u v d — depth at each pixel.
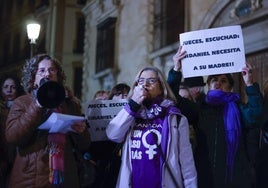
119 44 13.78
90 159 3.66
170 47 10.84
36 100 2.71
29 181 2.78
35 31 9.74
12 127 2.76
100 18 15.30
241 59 3.59
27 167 2.81
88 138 3.16
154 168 3.05
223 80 3.78
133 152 3.12
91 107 3.72
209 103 3.75
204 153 3.63
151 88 3.22
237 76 8.16
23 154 2.83
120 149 3.36
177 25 10.94
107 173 3.41
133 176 3.09
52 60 3.06
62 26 20.41
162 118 3.17
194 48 3.65
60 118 2.72
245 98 7.97
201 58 3.63
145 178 3.05
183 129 3.16
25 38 23.67
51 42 20.48
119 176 3.16
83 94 16.22
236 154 3.51
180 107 3.60
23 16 24.14
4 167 3.48
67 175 2.94
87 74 16.12
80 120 2.80
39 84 2.85
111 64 14.23
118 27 13.91
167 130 3.11
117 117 3.18
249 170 3.50
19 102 2.90
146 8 12.38
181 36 3.69
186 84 4.50
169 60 11.12
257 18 8.02
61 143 2.87
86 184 3.52
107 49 14.47
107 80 14.59
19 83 4.43
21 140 2.76
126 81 13.20
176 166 3.07
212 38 3.63
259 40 8.15
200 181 3.59
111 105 3.72
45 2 21.23
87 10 16.44
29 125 2.71
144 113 3.18
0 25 27.33
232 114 3.59
